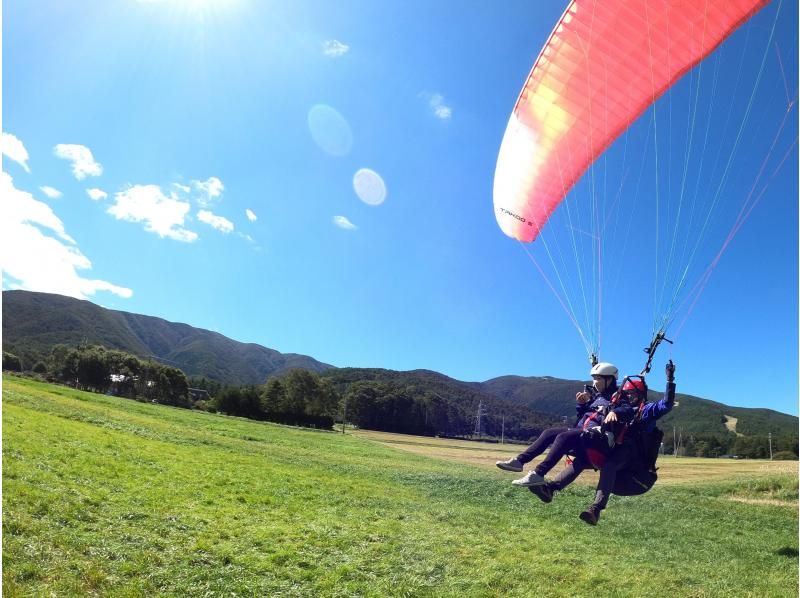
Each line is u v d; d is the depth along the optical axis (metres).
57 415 26.36
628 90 9.26
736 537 17.20
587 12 8.82
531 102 10.02
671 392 6.00
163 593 9.25
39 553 9.50
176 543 11.63
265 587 10.23
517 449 99.88
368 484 23.95
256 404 90.62
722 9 8.11
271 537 13.20
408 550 13.44
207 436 33.84
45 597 8.16
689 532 17.67
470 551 13.86
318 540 13.48
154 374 98.94
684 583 12.55
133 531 11.72
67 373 94.81
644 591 11.81
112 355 99.75
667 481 30.89
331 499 19.12
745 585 12.58
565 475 6.21
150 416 40.62
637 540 16.61
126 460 18.94
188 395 104.50
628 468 6.36
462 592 11.07
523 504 21.48
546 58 9.52
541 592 11.46
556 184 10.53
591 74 9.25
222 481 19.17
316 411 95.56
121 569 9.77
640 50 8.81
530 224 10.95
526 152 10.42
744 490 24.86
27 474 13.48
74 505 12.30
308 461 30.31
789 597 11.80
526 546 14.88
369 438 79.69
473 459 51.62
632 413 6.19
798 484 24.19
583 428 6.32
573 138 9.88
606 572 12.98
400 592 10.76
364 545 13.51
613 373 6.71
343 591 10.54
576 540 16.09
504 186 10.95
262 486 19.59
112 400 47.19
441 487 24.64
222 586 9.94
